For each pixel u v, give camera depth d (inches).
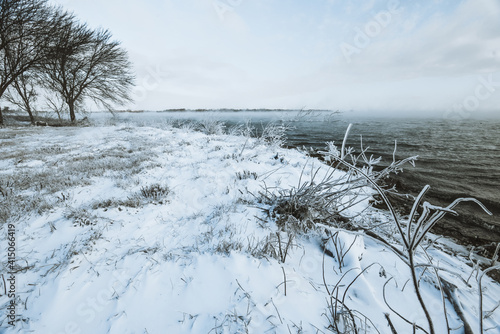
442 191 236.5
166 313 75.4
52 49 715.4
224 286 85.4
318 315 76.4
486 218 177.9
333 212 134.6
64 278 89.3
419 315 80.9
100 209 147.6
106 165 247.1
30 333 69.4
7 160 271.9
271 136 358.9
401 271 102.5
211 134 511.8
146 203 159.3
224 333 68.0
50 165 249.3
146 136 468.1
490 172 304.0
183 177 215.6
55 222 131.3
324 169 270.4
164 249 109.3
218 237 116.8
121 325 71.7
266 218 134.7
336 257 107.4
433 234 156.6
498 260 125.7
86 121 857.5
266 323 71.4
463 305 86.4
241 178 212.2
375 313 79.4
